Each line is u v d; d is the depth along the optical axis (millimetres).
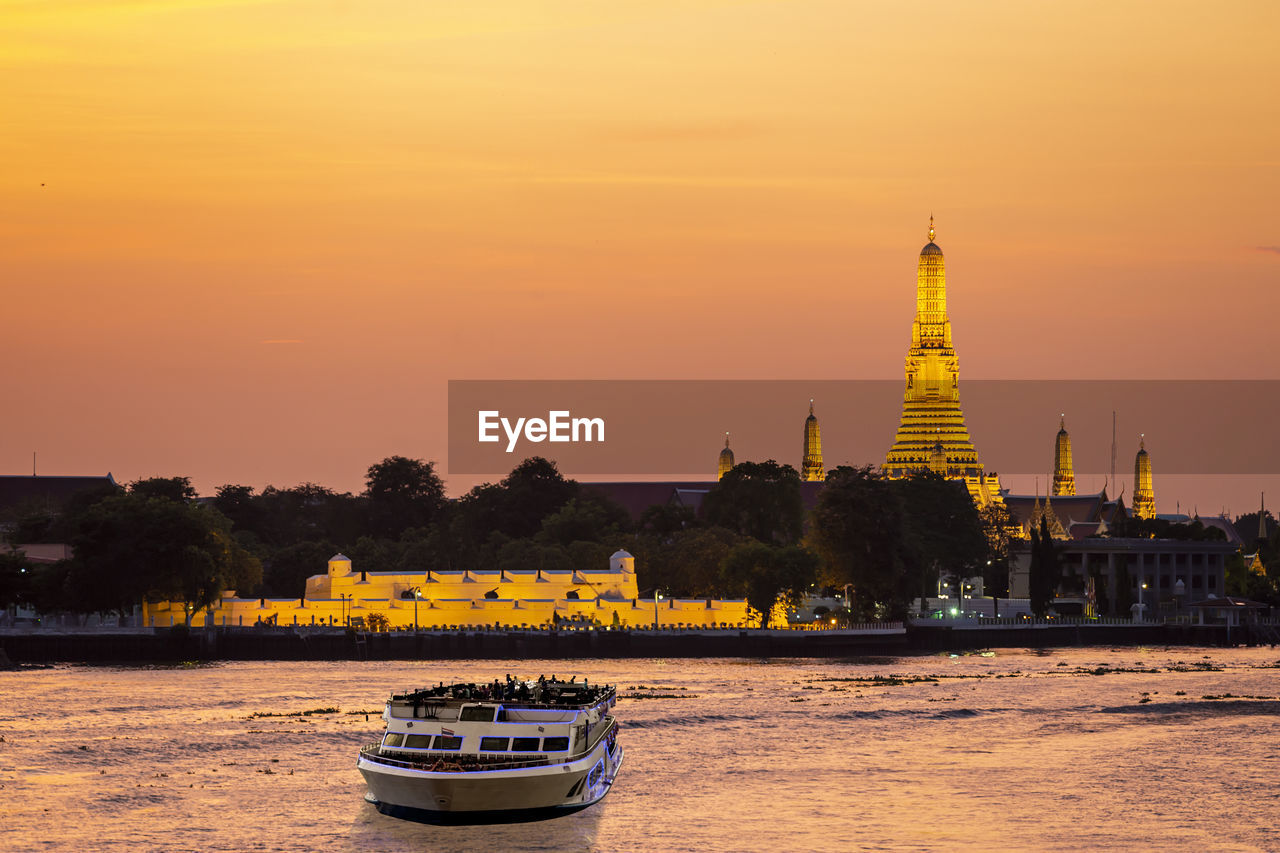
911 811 194750
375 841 177125
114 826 183375
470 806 180875
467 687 198875
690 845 176625
